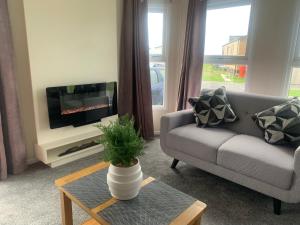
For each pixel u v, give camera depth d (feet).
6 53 7.04
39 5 7.38
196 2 9.96
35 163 8.53
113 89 10.07
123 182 4.17
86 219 5.63
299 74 9.03
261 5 9.09
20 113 7.77
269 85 9.52
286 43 8.84
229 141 6.98
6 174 7.39
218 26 10.44
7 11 7.00
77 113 8.81
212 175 7.91
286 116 6.66
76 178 5.00
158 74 11.81
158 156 9.32
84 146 9.02
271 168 5.67
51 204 6.18
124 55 10.46
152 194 4.51
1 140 7.16
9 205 6.10
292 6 8.49
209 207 6.25
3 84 7.11
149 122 11.24
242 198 6.65
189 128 8.01
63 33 8.14
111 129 4.30
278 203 5.92
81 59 8.83
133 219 3.86
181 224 3.77
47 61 7.86
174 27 11.07
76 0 8.32
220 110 8.05
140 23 10.14
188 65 10.66
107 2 9.29
